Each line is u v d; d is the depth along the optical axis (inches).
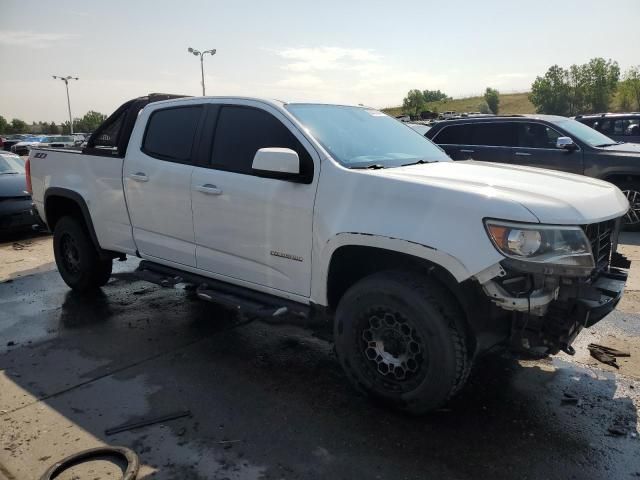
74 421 131.8
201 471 112.0
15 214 349.7
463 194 117.9
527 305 112.3
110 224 202.8
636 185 339.6
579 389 144.9
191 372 158.2
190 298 228.8
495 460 114.8
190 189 167.9
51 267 287.3
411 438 123.2
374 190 129.0
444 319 119.6
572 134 359.9
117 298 229.6
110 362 165.8
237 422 130.6
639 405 136.1
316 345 178.4
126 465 113.8
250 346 177.6
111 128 203.9
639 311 200.1
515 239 110.3
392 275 127.3
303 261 143.1
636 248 298.0
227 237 160.7
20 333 190.7
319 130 151.0
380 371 131.6
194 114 173.9
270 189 147.3
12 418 133.5
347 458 116.0
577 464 113.2
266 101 157.2
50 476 109.3
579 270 112.5
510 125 383.6
